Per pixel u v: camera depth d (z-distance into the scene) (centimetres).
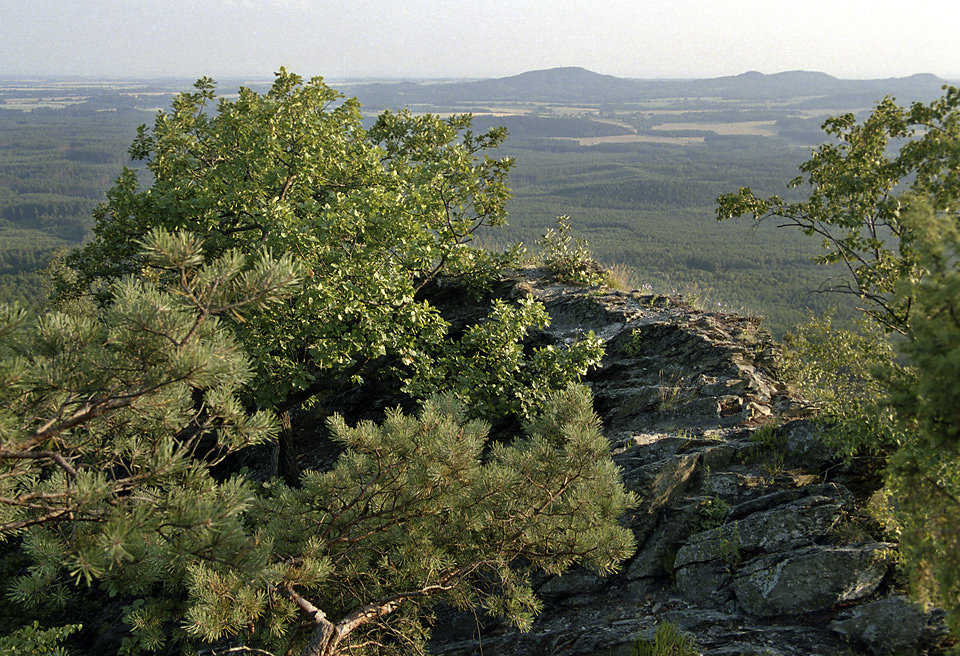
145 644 705
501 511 702
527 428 802
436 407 736
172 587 695
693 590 828
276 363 1163
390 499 703
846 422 834
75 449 540
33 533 567
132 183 1426
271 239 1109
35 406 494
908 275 788
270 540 645
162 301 468
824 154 984
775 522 823
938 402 413
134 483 490
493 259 1780
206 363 458
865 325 886
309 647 604
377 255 1212
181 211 1305
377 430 689
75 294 1523
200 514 479
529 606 746
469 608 756
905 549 499
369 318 1130
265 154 1308
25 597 658
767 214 1016
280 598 644
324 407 1691
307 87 1369
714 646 711
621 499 715
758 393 1178
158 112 1501
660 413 1180
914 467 491
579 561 737
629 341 1438
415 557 693
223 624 564
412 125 1725
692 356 1310
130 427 550
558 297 1678
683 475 938
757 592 771
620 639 757
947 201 741
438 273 1795
